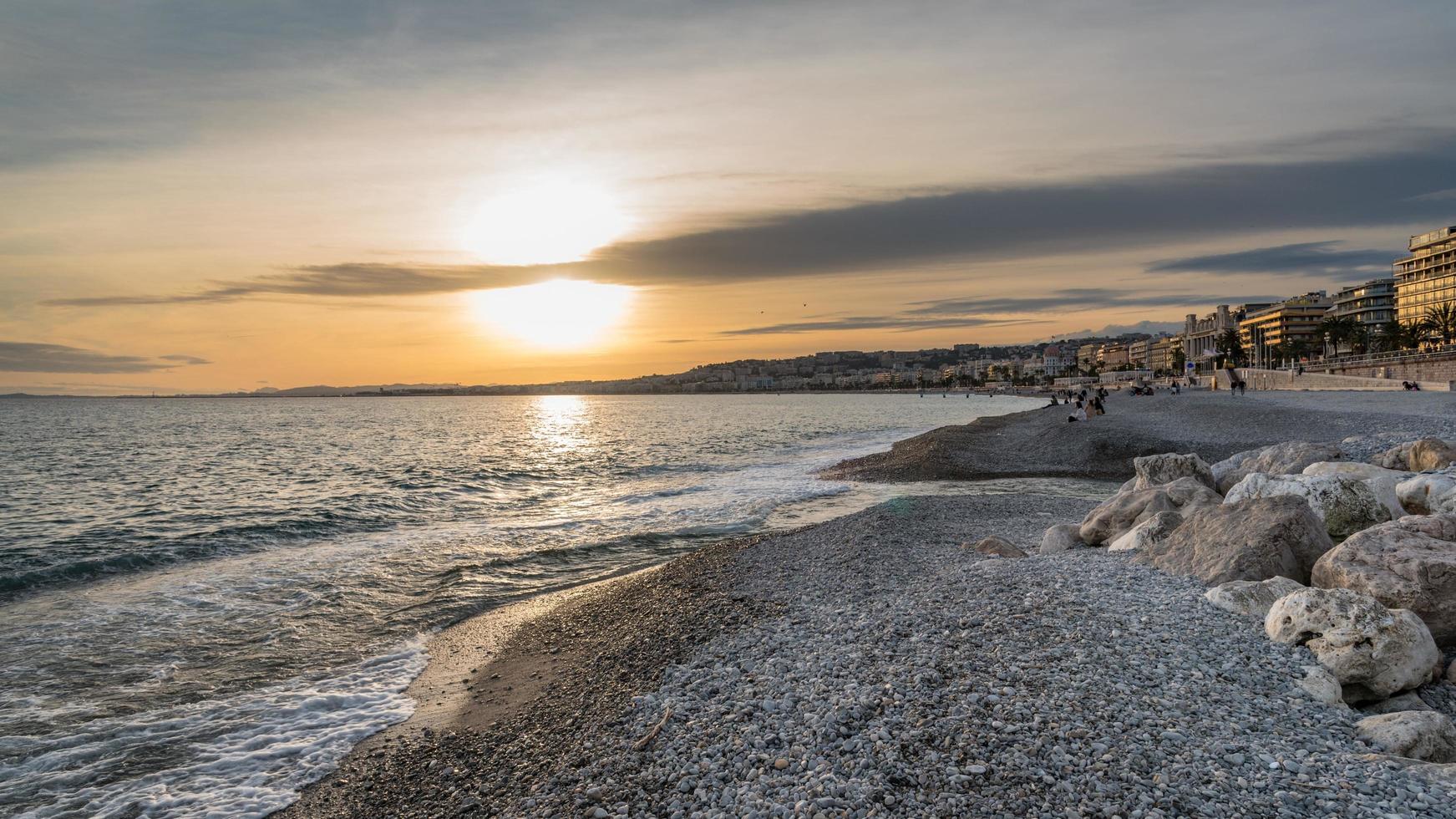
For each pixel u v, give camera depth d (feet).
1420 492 38.01
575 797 21.21
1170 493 47.26
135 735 29.09
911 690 24.08
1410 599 26.43
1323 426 124.98
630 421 407.03
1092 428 149.07
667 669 30.91
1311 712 21.89
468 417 504.43
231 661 36.99
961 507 73.05
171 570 56.13
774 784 20.11
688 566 52.06
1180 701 22.27
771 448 191.31
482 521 79.46
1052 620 28.89
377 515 83.71
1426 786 17.66
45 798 24.68
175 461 166.61
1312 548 33.01
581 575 54.60
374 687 33.76
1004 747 20.21
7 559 60.39
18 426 352.28
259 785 25.35
